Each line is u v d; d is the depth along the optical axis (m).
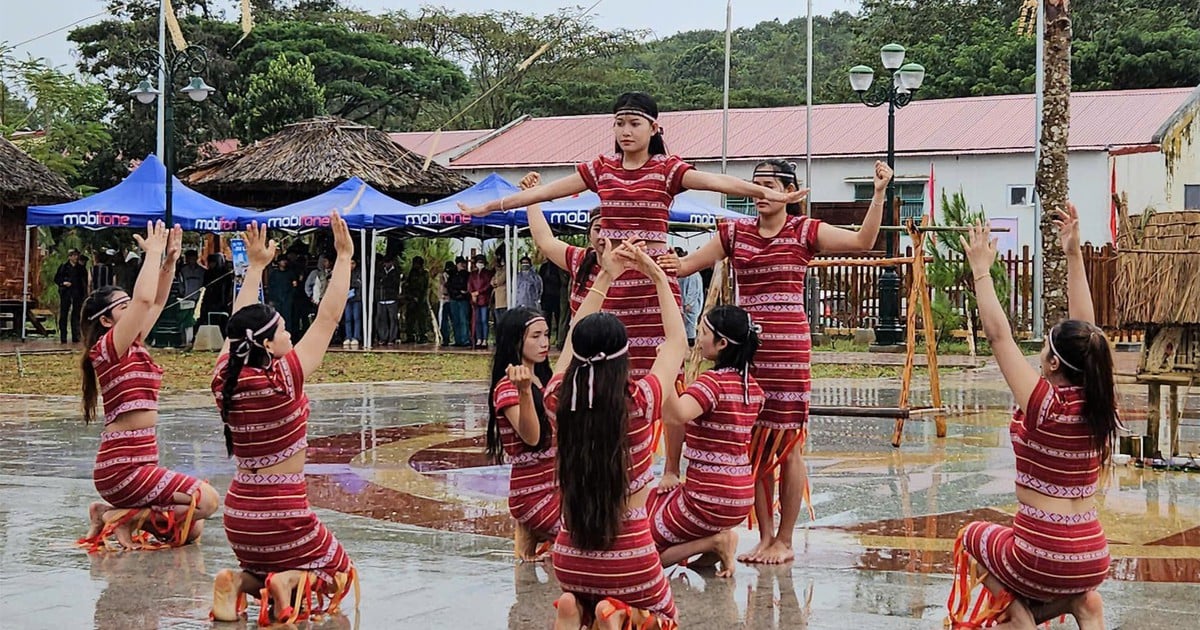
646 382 5.17
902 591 6.27
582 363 4.97
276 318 5.70
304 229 25.66
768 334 6.89
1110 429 5.23
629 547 4.97
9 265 29.16
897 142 33.50
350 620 5.73
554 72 49.78
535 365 6.60
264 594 5.62
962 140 32.94
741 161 34.69
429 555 7.11
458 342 25.59
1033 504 5.29
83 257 27.00
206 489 7.30
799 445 6.95
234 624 5.67
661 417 6.11
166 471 7.27
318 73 44.47
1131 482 9.41
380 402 15.52
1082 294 5.94
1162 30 40.34
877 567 6.81
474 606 5.98
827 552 7.19
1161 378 9.87
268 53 42.78
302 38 44.47
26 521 8.00
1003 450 11.33
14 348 24.20
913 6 45.59
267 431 5.66
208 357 22.42
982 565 5.49
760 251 6.95
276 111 39.22
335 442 11.87
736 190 6.78
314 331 5.87
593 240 7.23
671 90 51.41
